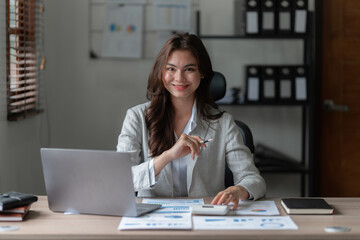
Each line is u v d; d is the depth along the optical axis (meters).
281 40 4.06
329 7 3.89
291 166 3.94
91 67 4.04
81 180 1.73
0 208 1.67
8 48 2.95
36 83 3.57
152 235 1.54
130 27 4.01
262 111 4.11
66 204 1.78
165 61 2.05
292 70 3.73
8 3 2.92
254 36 3.68
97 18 4.01
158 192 2.14
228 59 4.07
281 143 4.13
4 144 2.88
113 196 1.71
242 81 4.07
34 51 3.48
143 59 4.05
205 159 2.17
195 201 1.95
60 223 1.66
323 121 3.99
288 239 1.54
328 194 3.93
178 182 2.17
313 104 3.94
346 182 3.83
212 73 2.17
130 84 4.06
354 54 3.80
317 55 4.00
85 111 4.06
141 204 1.86
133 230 1.58
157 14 4.00
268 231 1.56
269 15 3.66
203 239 1.53
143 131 2.18
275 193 4.16
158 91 2.13
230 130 2.20
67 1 4.00
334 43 3.86
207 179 2.17
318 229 1.59
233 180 2.40
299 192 4.15
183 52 2.04
